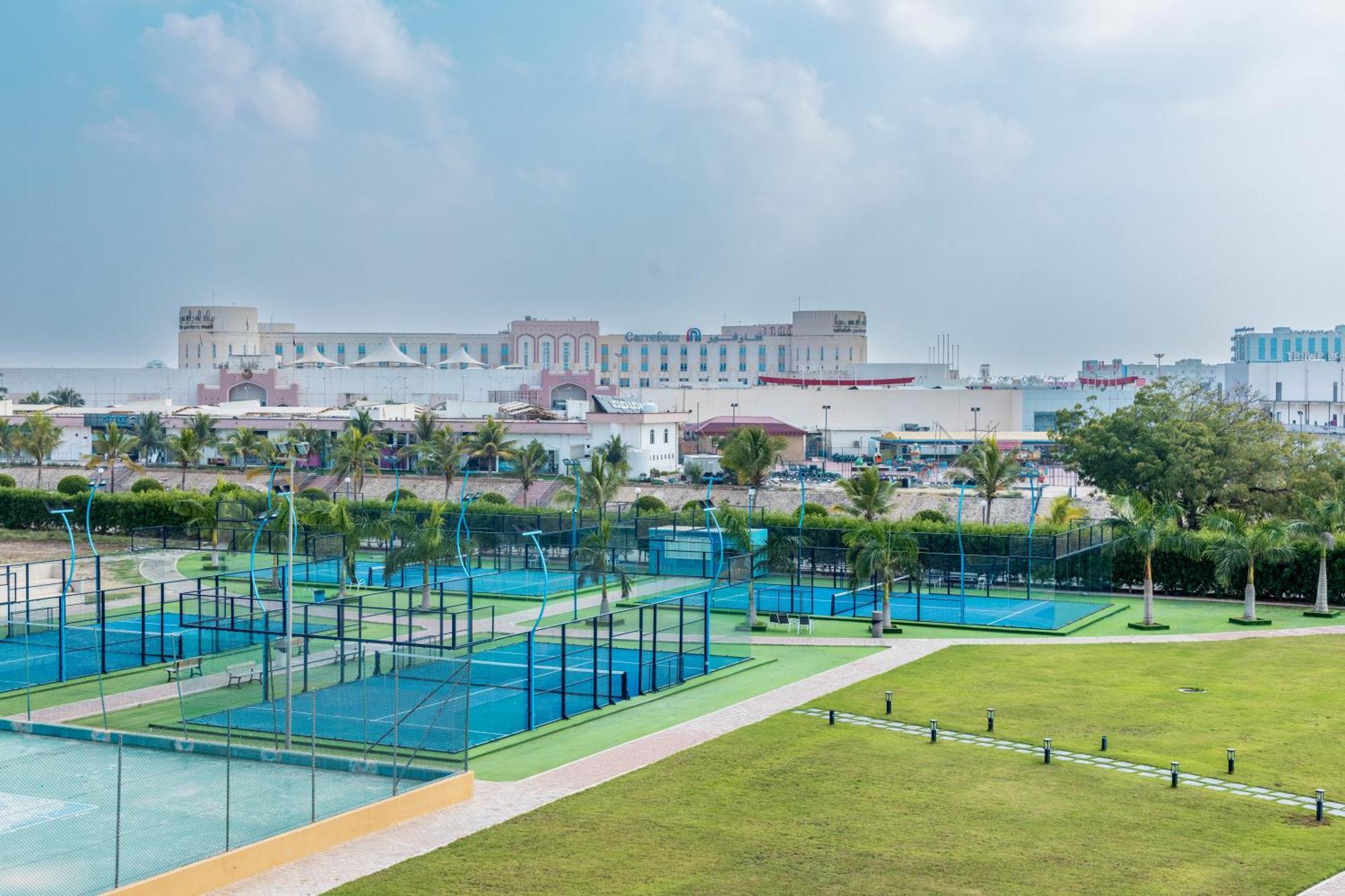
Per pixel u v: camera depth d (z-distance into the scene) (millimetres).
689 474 157625
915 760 46656
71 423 179125
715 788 43281
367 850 37250
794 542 85438
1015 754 47469
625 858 36719
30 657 63125
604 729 51438
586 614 77562
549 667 62281
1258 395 180500
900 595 85688
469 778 42250
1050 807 41469
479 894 33969
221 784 41625
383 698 52281
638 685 56906
